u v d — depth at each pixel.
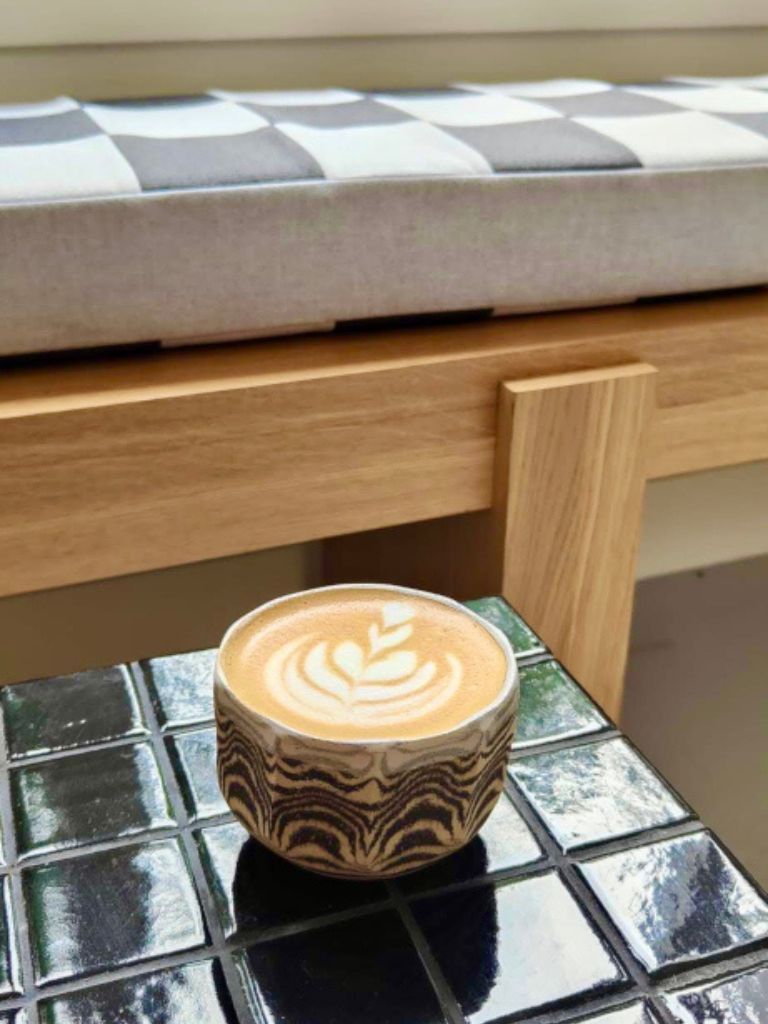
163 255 0.75
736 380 0.93
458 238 0.82
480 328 0.88
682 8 1.33
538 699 0.60
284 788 0.43
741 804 1.05
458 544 0.95
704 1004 0.43
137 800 0.52
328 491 0.82
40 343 0.74
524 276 0.85
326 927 0.46
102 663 1.19
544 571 0.91
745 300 0.96
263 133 0.87
